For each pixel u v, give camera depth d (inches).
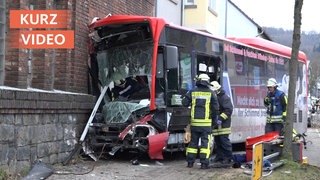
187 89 440.1
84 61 446.3
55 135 370.3
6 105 296.4
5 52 354.6
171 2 805.9
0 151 295.4
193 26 863.7
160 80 411.2
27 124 328.8
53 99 360.5
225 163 399.5
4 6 358.0
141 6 623.2
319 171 382.9
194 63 453.1
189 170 378.9
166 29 417.1
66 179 324.5
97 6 476.7
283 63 646.5
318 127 1279.5
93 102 434.6
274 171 366.6
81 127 416.5
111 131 414.9
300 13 402.3
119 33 428.8
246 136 543.8
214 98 384.5
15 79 352.5
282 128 458.3
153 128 404.8
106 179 331.9
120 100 430.6
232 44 524.1
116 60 435.8
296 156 409.7
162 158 411.5
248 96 551.5
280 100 457.4
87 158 415.5
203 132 383.9
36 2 391.5
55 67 419.5
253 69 567.5
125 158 435.5
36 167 330.0
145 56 416.8
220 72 496.1
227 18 1230.9
